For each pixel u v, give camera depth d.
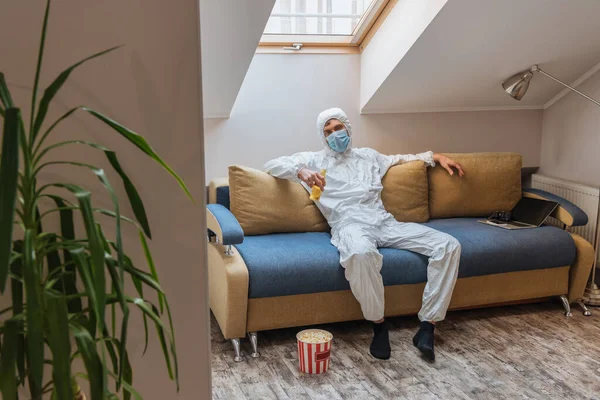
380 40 3.49
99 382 1.08
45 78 1.45
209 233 3.07
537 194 3.62
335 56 3.69
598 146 3.71
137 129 1.53
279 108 3.66
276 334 3.04
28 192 1.14
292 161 3.24
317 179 3.11
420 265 2.97
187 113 1.56
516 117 4.10
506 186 3.64
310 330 2.74
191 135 1.57
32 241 1.07
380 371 2.64
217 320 2.95
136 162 1.54
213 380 2.57
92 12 1.45
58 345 1.03
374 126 3.84
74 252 1.09
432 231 3.04
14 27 1.41
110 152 1.20
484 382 2.55
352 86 3.76
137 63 1.50
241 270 2.70
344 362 2.73
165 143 1.56
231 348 2.88
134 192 1.25
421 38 3.14
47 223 1.50
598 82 3.67
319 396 2.44
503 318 3.24
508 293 3.20
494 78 3.66
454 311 3.35
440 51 3.29
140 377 1.65
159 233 1.60
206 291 1.66
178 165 1.58
